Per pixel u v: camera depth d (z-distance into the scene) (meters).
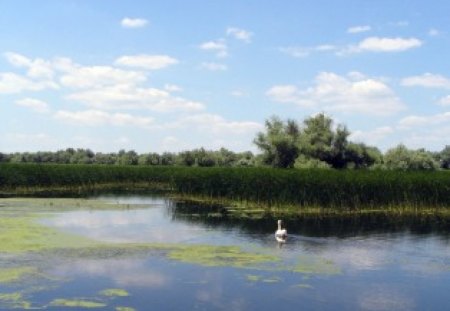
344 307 21.73
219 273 26.69
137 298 22.23
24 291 22.83
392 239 37.97
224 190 64.38
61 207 56.84
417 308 21.88
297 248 33.88
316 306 21.78
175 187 73.88
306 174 56.06
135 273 26.36
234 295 22.97
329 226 44.44
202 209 57.03
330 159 84.88
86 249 32.16
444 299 23.08
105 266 27.72
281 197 55.44
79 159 157.25
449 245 35.66
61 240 35.09
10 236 35.88
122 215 50.75
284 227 43.41
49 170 85.00
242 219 48.56
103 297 22.25
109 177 97.44
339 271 27.64
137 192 84.50
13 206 56.88
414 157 87.38
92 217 48.59
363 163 86.69
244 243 35.41
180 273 26.56
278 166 84.38
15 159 156.25
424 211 56.03
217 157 131.88
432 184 56.22
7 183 80.31
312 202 54.72
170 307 21.17
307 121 87.62
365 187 55.62
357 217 51.34
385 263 29.80
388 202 56.12
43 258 29.25
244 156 133.25
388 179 56.25
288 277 26.14
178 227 42.91
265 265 28.59
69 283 24.27
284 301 22.31
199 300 22.16
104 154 163.50
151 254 31.02
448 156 122.00
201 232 40.19
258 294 23.19
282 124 88.12
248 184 59.06
